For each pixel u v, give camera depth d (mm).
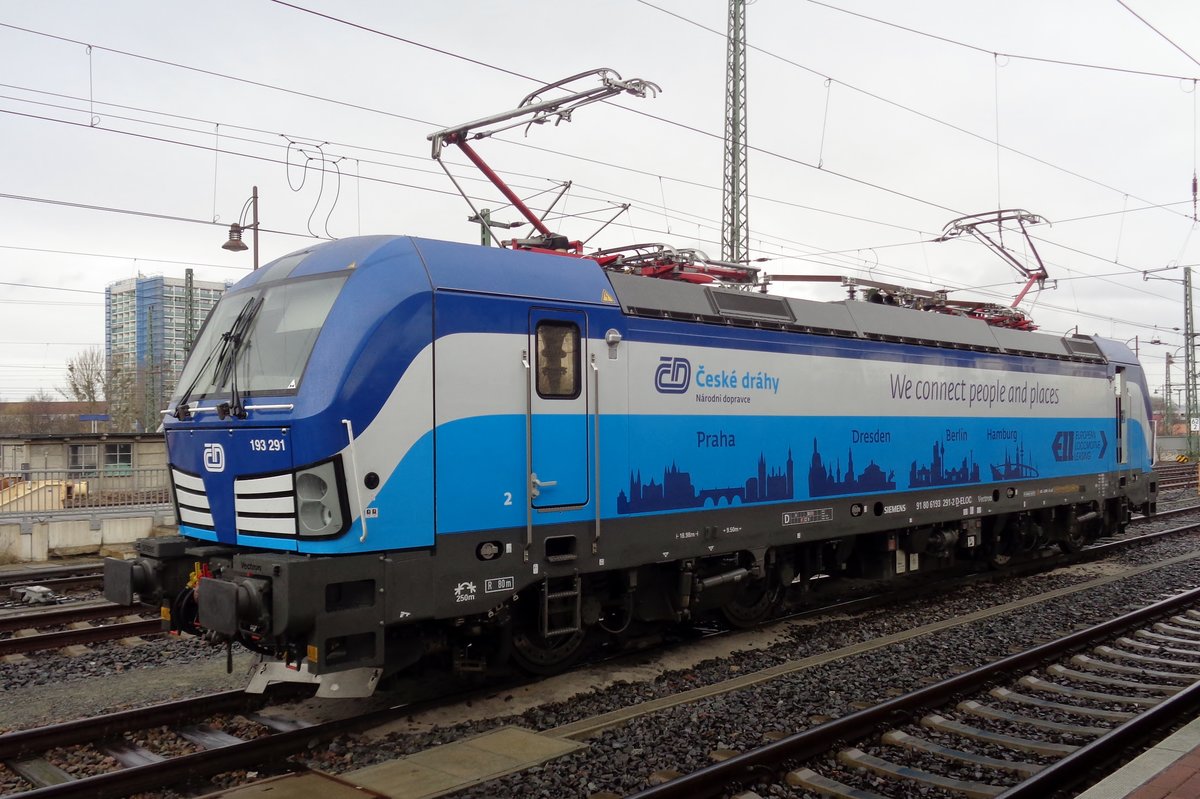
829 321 10344
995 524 13398
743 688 7809
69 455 20297
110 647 9305
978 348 12547
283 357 6578
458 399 6781
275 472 6316
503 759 6051
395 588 6391
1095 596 11922
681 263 9688
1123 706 7379
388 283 6504
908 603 11812
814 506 9891
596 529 7723
